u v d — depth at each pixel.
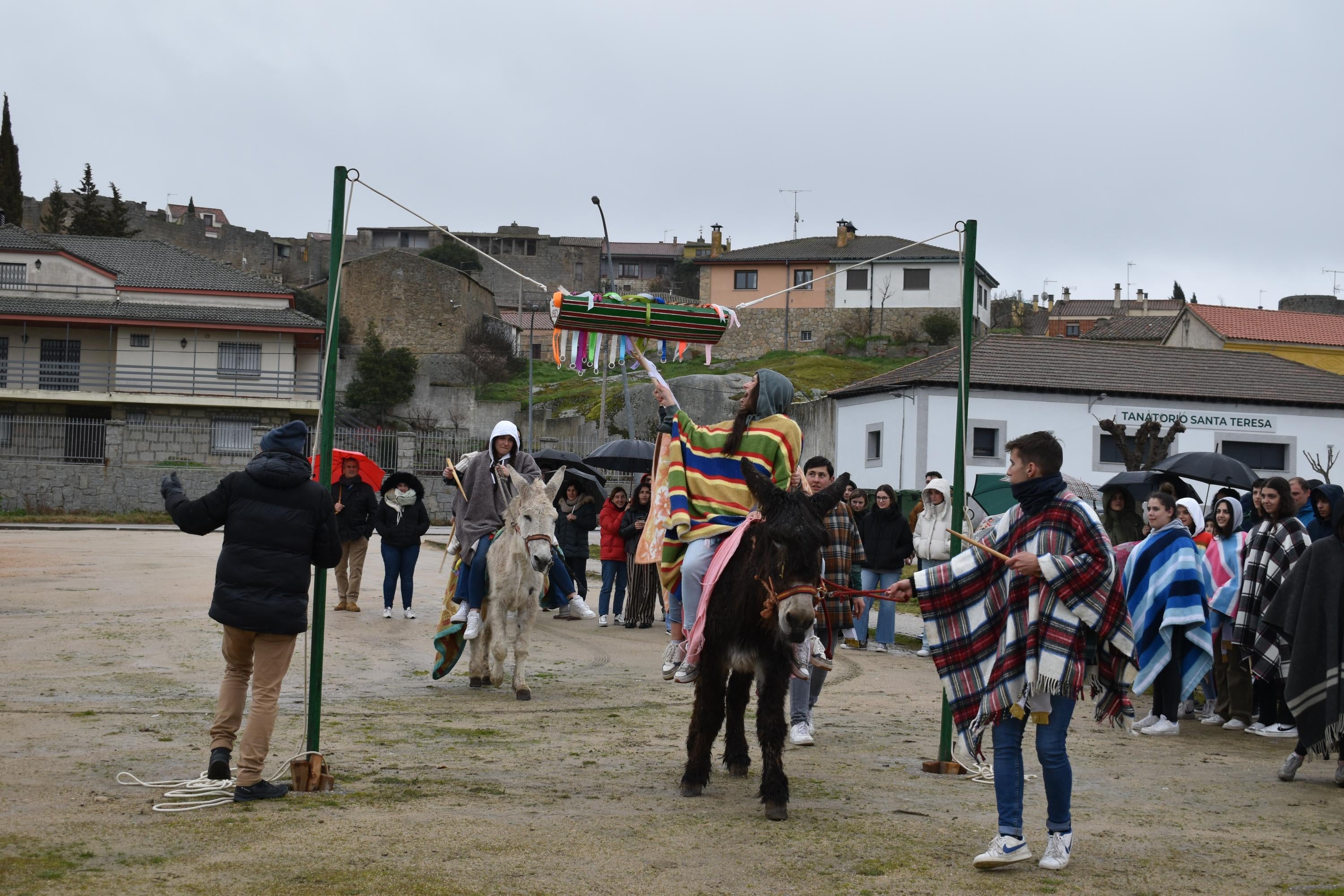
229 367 49.03
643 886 5.04
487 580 10.53
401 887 4.89
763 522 6.17
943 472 33.41
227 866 5.12
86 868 5.03
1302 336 50.44
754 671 6.52
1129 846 5.98
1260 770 8.34
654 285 91.44
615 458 17.83
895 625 15.84
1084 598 5.41
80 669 10.76
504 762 7.53
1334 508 9.30
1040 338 37.34
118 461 43.75
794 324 68.75
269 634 6.46
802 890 5.06
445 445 45.97
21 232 52.22
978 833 6.14
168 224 92.62
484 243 95.06
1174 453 34.41
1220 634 10.73
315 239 96.31
